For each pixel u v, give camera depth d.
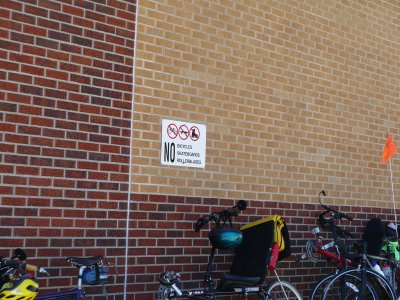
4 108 5.32
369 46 8.59
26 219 5.38
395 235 7.99
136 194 6.09
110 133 5.95
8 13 5.40
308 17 7.82
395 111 8.88
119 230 5.95
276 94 7.36
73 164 5.68
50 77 5.60
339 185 8.00
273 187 7.24
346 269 6.98
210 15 6.82
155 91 6.30
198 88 6.64
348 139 8.16
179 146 6.44
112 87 5.99
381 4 8.86
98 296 5.78
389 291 7.15
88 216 5.75
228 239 5.96
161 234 6.25
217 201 6.71
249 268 6.39
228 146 6.85
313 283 7.60
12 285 4.52
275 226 6.39
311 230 7.59
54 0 5.67
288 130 7.45
